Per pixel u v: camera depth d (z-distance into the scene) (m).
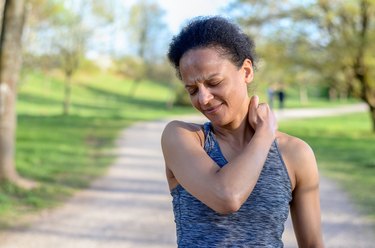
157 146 15.32
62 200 7.66
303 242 1.77
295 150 1.69
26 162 10.30
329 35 17.17
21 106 30.38
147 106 38.19
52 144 13.73
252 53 1.72
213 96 1.62
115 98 42.19
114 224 6.42
